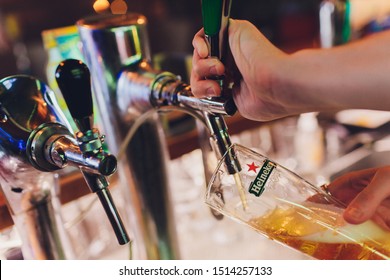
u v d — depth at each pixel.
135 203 0.88
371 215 0.68
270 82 0.57
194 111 0.74
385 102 0.54
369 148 1.41
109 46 0.77
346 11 1.55
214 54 0.63
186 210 1.28
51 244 0.77
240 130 1.17
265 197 0.70
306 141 1.48
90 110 0.56
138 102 0.77
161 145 0.87
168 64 1.17
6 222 0.85
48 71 1.07
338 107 0.58
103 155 0.55
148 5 2.17
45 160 0.62
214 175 0.68
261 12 2.38
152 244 0.90
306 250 0.71
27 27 2.03
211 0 0.59
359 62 0.53
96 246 1.13
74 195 0.93
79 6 2.12
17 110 0.63
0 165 0.67
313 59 0.55
